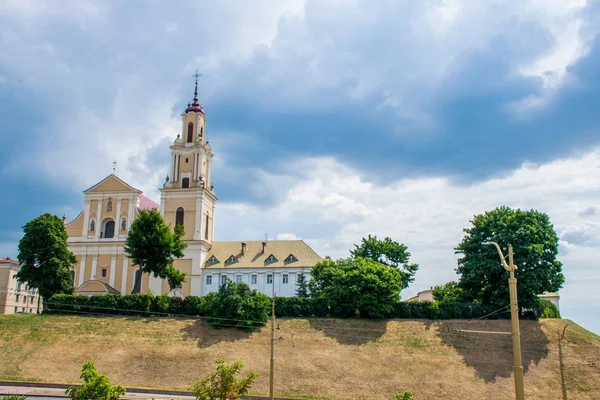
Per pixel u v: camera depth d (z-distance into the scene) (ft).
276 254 350.02
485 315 265.95
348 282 268.00
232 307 248.32
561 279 259.39
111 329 238.07
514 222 263.29
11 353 211.20
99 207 340.80
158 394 188.14
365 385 205.77
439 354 228.22
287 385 204.64
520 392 78.54
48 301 256.73
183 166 357.61
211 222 365.40
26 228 279.28
